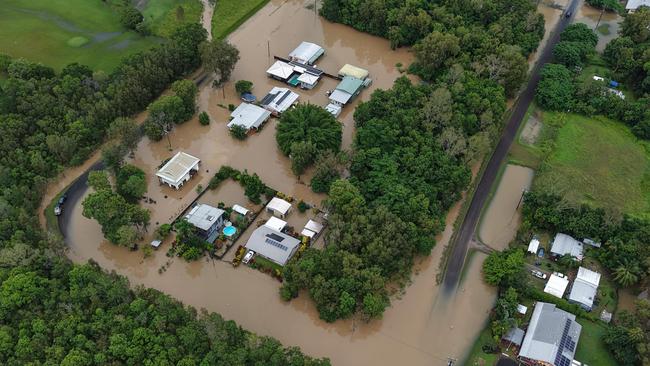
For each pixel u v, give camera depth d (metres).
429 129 182.62
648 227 156.00
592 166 186.88
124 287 134.00
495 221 168.12
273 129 197.38
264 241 153.12
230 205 169.38
